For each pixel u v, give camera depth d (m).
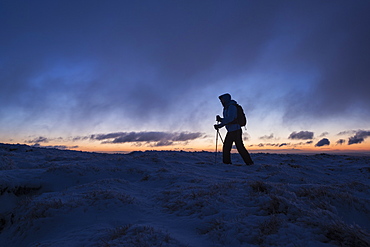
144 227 3.04
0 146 15.68
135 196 5.17
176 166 9.41
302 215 3.04
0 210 5.55
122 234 2.95
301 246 2.31
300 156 16.53
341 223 2.68
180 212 3.84
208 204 3.83
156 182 6.70
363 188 5.15
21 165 10.03
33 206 4.35
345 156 17.31
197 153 15.82
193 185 5.79
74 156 13.80
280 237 2.54
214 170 8.95
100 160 9.54
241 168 9.47
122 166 8.88
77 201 4.36
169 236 2.78
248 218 3.12
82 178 7.35
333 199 3.88
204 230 3.07
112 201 4.34
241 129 10.81
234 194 4.29
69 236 3.19
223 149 11.09
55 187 6.78
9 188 6.22
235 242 2.59
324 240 2.42
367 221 3.50
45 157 13.24
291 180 7.07
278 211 3.30
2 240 3.91
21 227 3.90
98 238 2.93
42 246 2.99
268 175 7.55
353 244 2.29
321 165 13.32
